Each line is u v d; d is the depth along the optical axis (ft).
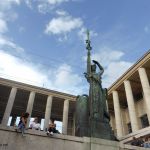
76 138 35.76
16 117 170.60
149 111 101.40
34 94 143.43
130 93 123.13
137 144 55.16
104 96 45.93
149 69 120.37
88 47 52.60
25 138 32.32
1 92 151.94
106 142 37.24
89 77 47.39
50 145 33.37
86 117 42.19
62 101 158.61
